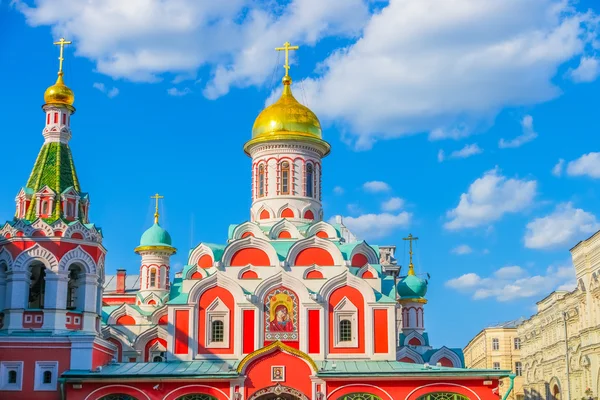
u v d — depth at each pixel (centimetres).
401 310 7050
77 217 5359
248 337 5362
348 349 5319
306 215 6119
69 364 4962
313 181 6247
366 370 4969
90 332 5144
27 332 4972
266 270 5509
